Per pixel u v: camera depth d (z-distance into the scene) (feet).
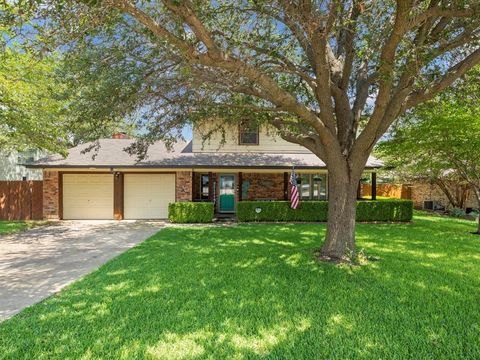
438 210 59.98
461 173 36.32
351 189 21.59
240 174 49.39
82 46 18.13
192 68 19.88
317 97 21.08
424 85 18.07
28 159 65.92
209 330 11.14
